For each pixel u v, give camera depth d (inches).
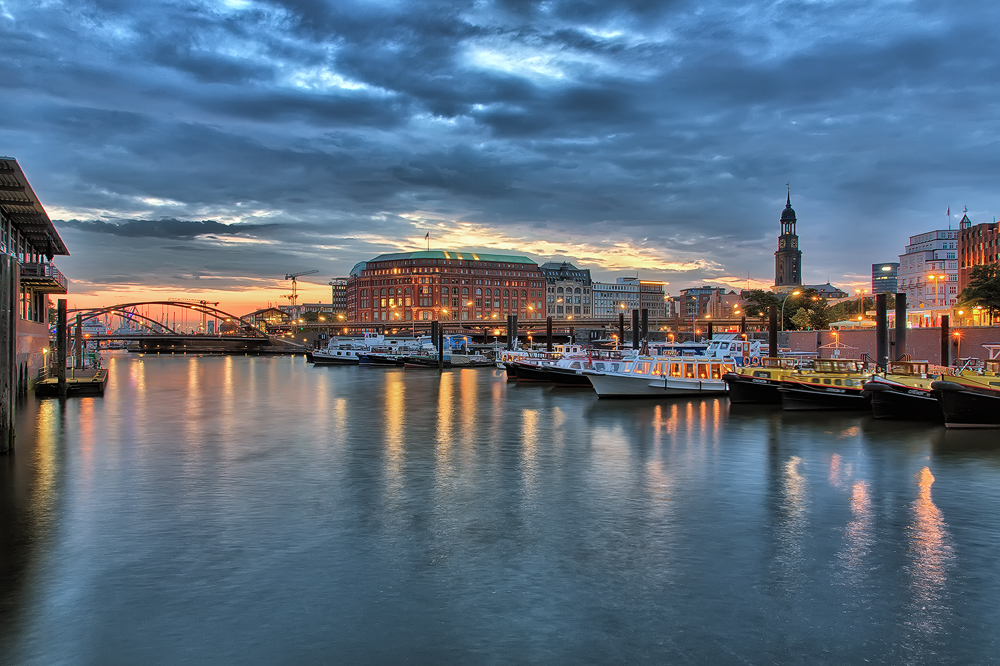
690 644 543.8
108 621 583.8
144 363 5984.3
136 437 1551.4
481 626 573.6
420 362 4763.8
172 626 574.6
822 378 1962.4
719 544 770.2
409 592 641.0
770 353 2618.1
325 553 746.2
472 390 2842.0
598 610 602.5
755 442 1425.9
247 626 574.6
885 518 868.0
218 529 832.3
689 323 6904.5
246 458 1288.1
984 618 586.2
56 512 909.2
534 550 753.6
